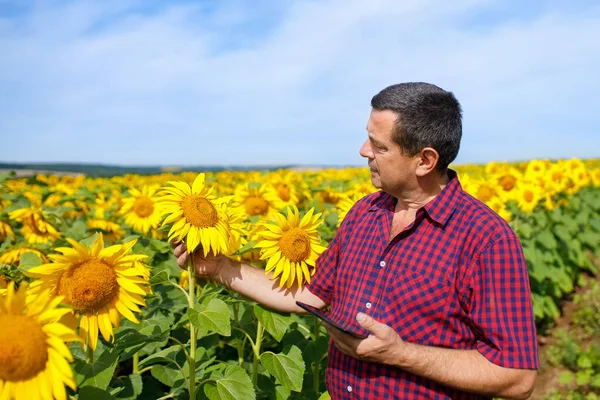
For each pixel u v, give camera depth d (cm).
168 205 294
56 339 202
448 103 257
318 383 391
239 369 293
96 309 246
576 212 1064
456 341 253
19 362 197
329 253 314
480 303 247
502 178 921
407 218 279
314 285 318
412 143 253
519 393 242
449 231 258
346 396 277
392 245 270
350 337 245
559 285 870
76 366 252
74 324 230
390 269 266
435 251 257
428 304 253
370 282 273
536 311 755
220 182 1357
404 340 256
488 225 252
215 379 293
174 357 369
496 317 242
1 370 197
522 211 868
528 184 867
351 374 272
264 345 455
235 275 322
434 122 251
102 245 249
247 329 395
